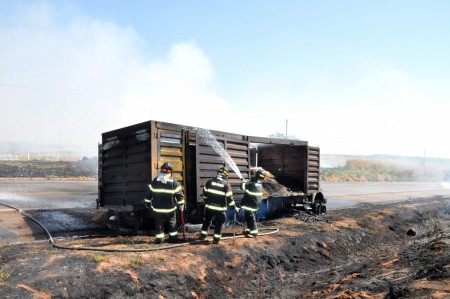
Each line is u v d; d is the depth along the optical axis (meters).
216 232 8.62
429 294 5.13
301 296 7.20
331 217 14.22
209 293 6.92
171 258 7.25
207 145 10.56
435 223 17.69
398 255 9.84
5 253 7.01
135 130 9.71
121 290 5.91
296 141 14.11
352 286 6.71
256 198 9.77
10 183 23.00
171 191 8.35
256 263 8.48
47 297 5.21
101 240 8.86
